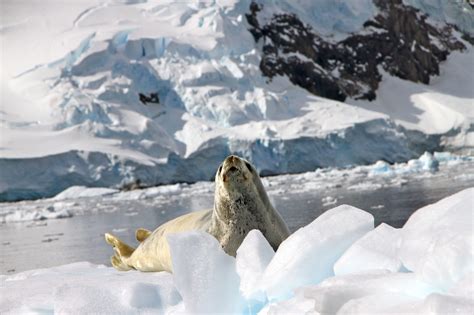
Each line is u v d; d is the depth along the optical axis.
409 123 125.50
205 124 111.69
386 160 108.38
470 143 121.44
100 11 131.75
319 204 52.59
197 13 132.75
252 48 126.19
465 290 4.47
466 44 155.38
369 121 108.69
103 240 42.94
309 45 138.88
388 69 143.25
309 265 6.20
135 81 118.06
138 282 7.31
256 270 6.43
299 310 5.32
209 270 6.43
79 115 106.75
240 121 112.50
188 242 6.57
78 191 90.50
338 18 145.50
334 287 5.16
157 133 106.69
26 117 107.06
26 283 9.59
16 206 83.62
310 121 112.75
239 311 6.42
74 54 119.44
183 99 116.19
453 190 53.94
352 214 6.57
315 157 103.25
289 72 132.62
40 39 124.75
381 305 4.70
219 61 122.06
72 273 11.28
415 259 5.37
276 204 55.59
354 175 84.31
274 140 102.00
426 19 154.38
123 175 95.75
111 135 103.69
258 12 138.50
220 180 10.96
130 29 124.00
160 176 99.38
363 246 6.14
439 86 143.12
